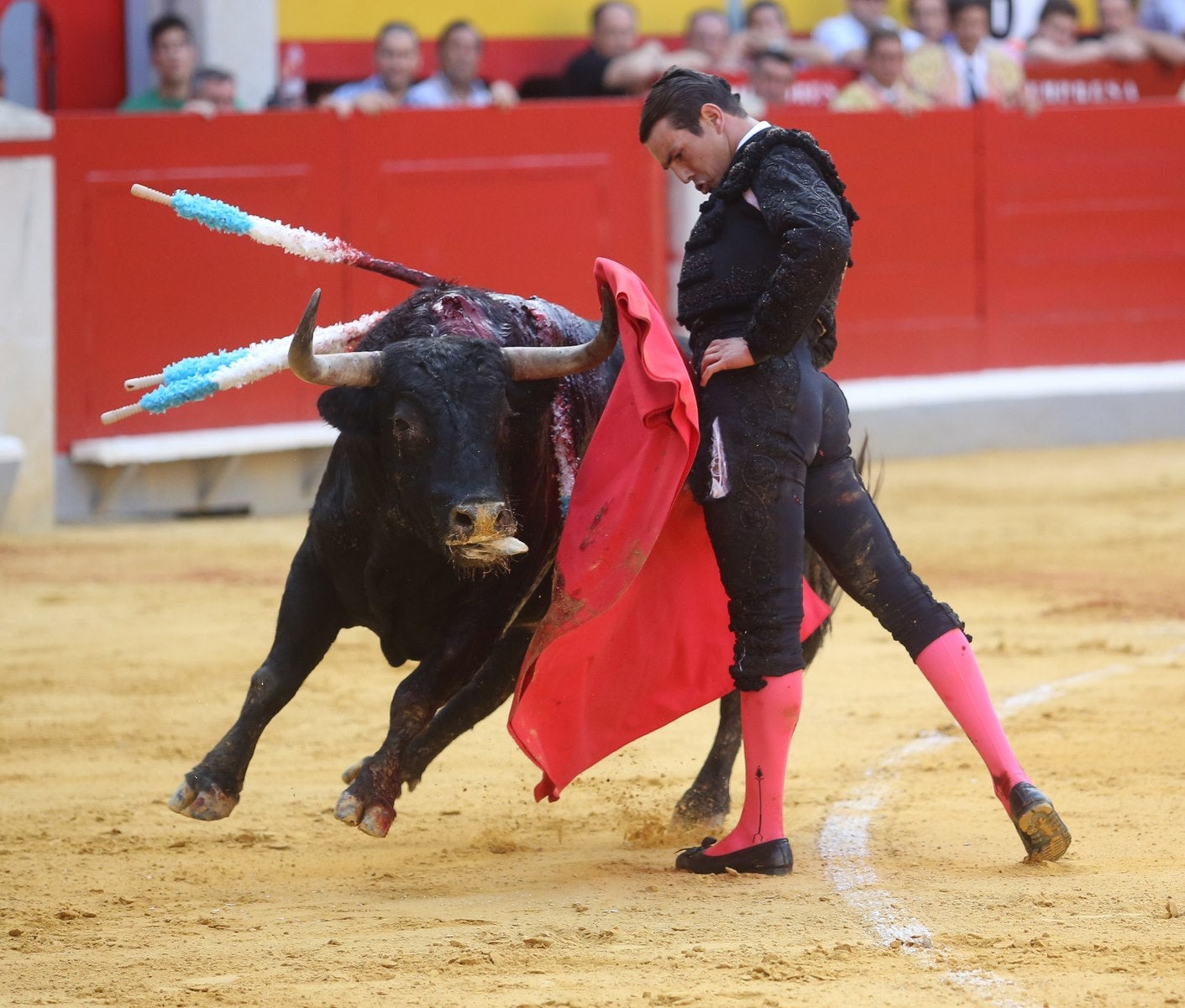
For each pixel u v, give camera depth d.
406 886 12.86
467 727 13.32
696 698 13.57
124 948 11.28
